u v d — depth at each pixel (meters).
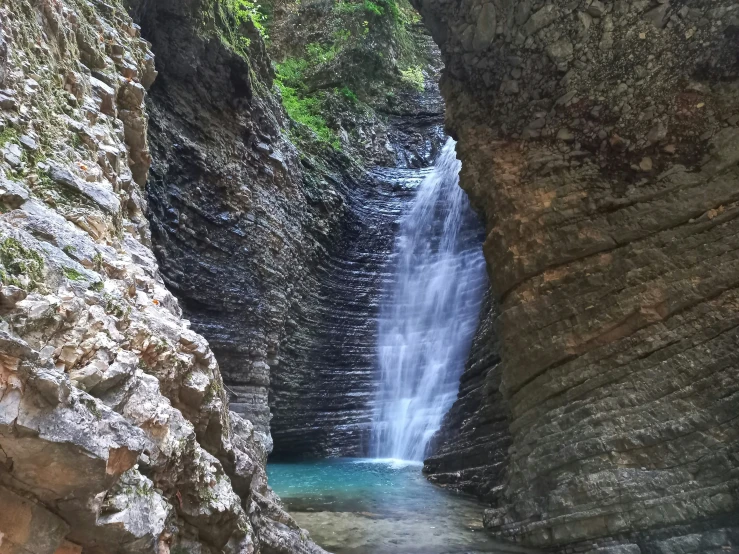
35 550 1.91
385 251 18.33
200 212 11.35
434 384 15.70
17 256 2.14
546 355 6.57
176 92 11.16
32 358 1.81
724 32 5.93
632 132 6.48
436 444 11.70
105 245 3.30
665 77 6.31
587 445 5.77
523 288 7.05
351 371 16.20
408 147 22.83
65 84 4.16
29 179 2.91
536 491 6.16
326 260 16.44
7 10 3.21
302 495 9.05
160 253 10.17
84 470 1.91
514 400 7.03
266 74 14.91
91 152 3.99
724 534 4.87
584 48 6.82
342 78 21.94
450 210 18.12
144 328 2.89
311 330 15.31
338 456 15.01
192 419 3.14
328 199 16.56
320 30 23.11
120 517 2.11
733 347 5.33
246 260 12.40
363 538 6.35
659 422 5.47
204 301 11.29
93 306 2.46
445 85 8.79
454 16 7.98
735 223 5.68
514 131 7.61
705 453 5.14
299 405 14.55
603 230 6.44
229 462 3.49
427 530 6.73
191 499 2.79
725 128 5.91
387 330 17.34
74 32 4.80
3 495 1.86
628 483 5.38
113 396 2.36
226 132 12.37
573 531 5.58
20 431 1.76
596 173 6.70
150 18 10.31
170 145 10.62
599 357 6.13
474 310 15.61
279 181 14.14
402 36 26.23
